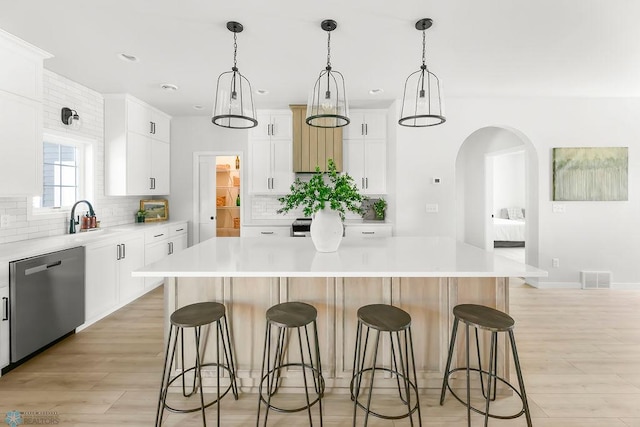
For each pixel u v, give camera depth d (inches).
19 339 92.4
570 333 117.0
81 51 112.0
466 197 243.6
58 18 91.5
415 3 86.0
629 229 169.6
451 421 73.3
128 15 90.5
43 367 95.0
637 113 167.9
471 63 124.0
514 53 115.7
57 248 106.7
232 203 216.4
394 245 103.3
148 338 114.2
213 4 85.7
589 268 170.4
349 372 83.5
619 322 126.8
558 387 84.9
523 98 167.6
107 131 158.6
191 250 94.6
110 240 133.7
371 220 194.2
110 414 75.4
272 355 83.7
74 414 75.2
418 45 109.1
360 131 189.6
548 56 118.4
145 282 161.6
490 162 228.8
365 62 122.5
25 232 119.9
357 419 74.4
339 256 85.5
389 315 70.0
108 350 105.4
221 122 96.4
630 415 74.4
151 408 77.7
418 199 170.2
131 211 184.4
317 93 87.9
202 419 74.1
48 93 128.8
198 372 68.5
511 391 82.3
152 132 181.8
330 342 83.2
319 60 120.4
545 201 170.7
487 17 92.7
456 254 88.3
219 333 83.8
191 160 205.6
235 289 83.0
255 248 98.0
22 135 104.0
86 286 120.3
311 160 186.2
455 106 168.9
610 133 168.9
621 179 168.7
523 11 89.9
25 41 103.4
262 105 182.9
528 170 179.9
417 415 75.4
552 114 169.0
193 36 102.4
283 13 90.1
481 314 70.3
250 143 191.8
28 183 106.2
